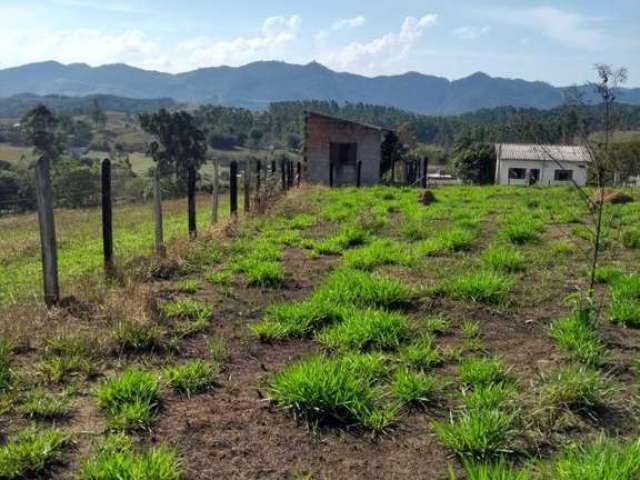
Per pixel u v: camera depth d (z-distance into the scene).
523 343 5.47
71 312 6.21
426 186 26.03
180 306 6.44
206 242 10.00
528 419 4.01
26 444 3.62
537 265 8.27
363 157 37.09
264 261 8.66
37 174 6.25
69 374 4.78
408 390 4.36
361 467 3.62
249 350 5.44
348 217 13.73
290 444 3.87
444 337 5.64
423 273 7.87
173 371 4.73
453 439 3.76
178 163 72.00
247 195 15.27
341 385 4.25
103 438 3.85
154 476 3.34
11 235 17.09
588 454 3.45
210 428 4.04
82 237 14.53
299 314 5.98
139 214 21.98
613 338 5.50
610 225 11.44
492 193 20.00
